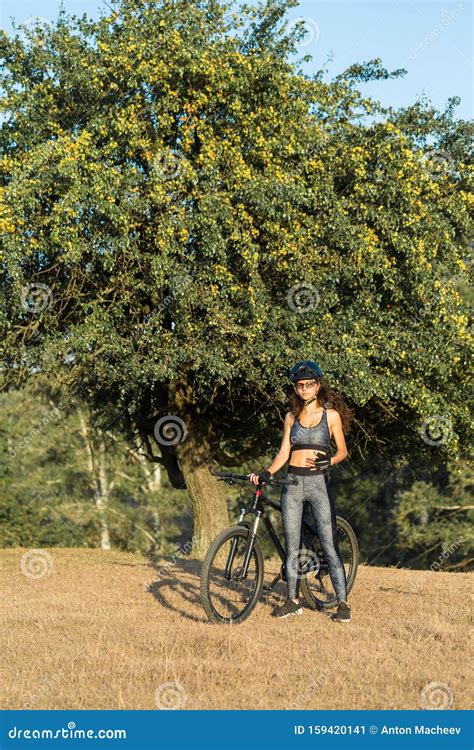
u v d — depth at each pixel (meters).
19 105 12.26
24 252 11.03
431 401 12.44
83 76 11.66
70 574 10.69
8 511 35.41
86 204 10.84
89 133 11.29
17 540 35.41
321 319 12.06
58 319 12.27
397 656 5.55
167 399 14.41
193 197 11.42
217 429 15.57
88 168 10.93
